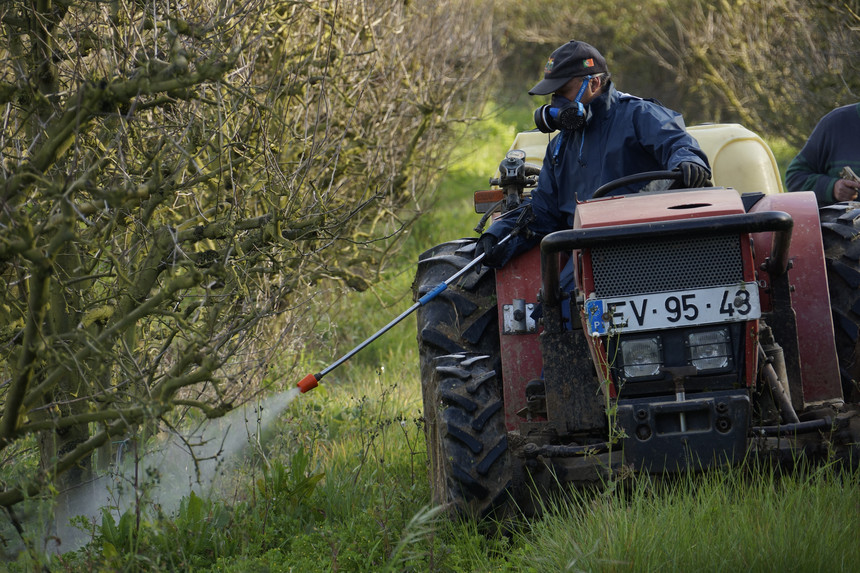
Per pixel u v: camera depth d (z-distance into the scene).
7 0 11.01
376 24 22.42
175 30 10.45
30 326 9.44
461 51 30.59
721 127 15.91
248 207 15.87
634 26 56.16
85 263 11.95
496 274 11.76
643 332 9.75
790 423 9.94
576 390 10.27
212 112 12.65
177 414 14.01
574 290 10.56
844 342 11.14
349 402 17.73
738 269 9.71
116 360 9.92
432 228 30.39
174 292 9.72
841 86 28.98
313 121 19.25
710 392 9.61
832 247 11.46
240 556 10.35
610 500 9.70
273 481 12.41
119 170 12.05
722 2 40.38
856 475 9.74
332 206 18.33
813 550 8.55
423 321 12.32
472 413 10.48
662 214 9.74
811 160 15.23
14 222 8.97
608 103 12.52
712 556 8.72
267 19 15.41
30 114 10.62
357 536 10.61
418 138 23.14
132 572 9.92
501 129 44.81
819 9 29.34
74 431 11.80
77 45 10.97
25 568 9.69
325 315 21.80
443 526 10.40
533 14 61.09
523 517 10.34
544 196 13.02
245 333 12.55
